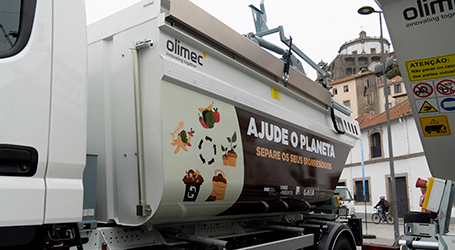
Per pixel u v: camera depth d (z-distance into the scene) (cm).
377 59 6250
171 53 322
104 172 323
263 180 418
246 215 433
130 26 330
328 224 518
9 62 200
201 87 345
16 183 197
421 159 2219
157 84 308
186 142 321
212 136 350
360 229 591
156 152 301
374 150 2638
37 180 208
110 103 332
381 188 2519
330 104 607
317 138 557
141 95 316
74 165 225
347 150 661
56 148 216
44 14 220
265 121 438
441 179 339
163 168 296
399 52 289
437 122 304
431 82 288
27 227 201
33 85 209
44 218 208
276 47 560
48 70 217
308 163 521
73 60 232
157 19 315
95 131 335
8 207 193
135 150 312
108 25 344
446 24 267
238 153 381
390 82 4297
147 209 302
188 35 339
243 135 394
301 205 520
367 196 2645
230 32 394
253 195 405
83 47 240
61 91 222
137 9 329
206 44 367
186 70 332
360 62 6316
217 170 351
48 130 213
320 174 555
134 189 310
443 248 334
